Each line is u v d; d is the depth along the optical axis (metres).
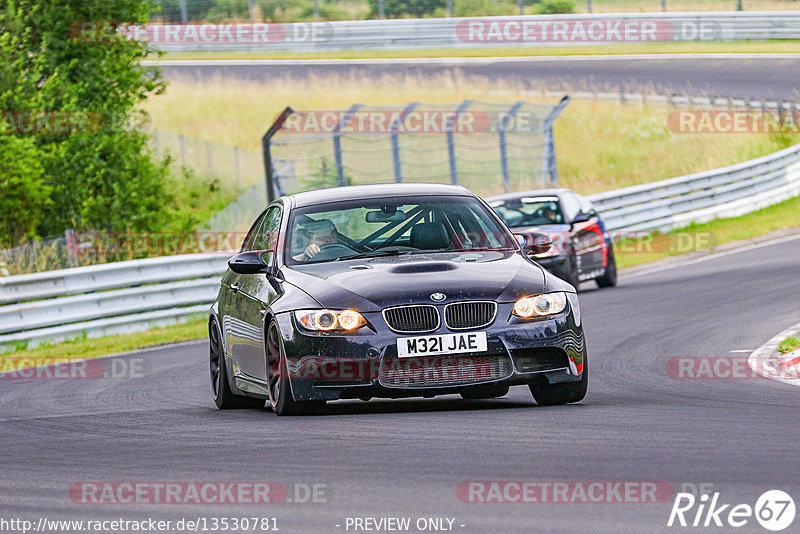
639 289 63.84
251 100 132.12
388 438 24.48
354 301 27.70
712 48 150.62
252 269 31.03
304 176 109.81
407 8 160.62
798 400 28.56
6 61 84.75
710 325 47.41
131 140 89.31
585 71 140.75
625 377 35.31
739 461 20.66
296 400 28.03
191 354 49.94
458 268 28.81
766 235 89.44
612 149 124.81
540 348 27.77
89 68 87.69
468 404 30.72
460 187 33.72
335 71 142.25
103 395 38.31
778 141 126.38
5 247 82.56
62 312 57.56
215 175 114.00
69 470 23.39
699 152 123.75
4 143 83.12
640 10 162.12
